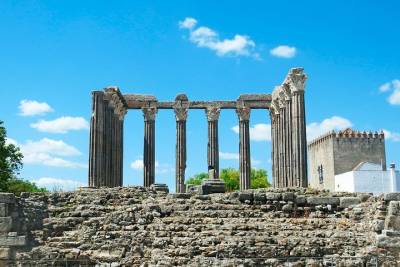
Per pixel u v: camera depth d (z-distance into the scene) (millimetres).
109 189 44062
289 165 61906
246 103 73500
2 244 35062
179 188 71375
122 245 35625
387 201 36469
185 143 72625
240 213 39562
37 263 33750
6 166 80000
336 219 38844
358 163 102125
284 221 38250
